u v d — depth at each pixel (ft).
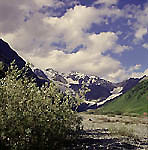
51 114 41.70
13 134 35.60
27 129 35.04
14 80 39.86
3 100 37.27
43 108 41.93
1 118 34.35
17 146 35.27
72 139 53.26
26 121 36.78
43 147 39.14
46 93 42.96
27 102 37.96
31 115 37.68
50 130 41.81
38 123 38.58
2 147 34.73
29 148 37.50
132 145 63.82
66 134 50.67
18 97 38.14
